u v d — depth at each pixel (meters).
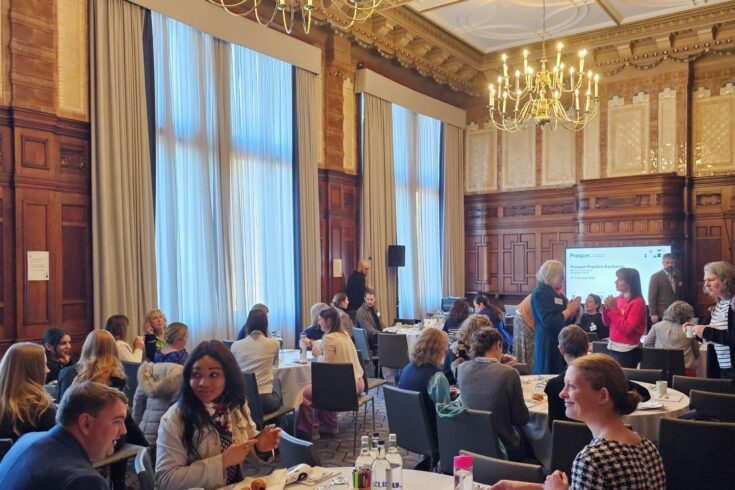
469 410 3.34
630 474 1.79
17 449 1.86
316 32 8.98
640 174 10.52
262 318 5.21
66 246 5.80
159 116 6.65
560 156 11.50
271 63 8.16
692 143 10.24
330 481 2.47
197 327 6.96
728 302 4.04
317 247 8.73
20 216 5.43
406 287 10.82
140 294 6.25
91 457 1.88
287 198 8.39
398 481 2.28
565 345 3.58
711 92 10.10
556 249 11.49
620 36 10.22
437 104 11.58
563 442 2.88
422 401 3.80
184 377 2.52
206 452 2.49
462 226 12.37
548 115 7.34
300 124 8.50
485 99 12.40
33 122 5.53
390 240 10.28
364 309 8.40
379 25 9.36
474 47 11.21
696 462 2.85
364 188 9.71
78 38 5.97
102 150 5.97
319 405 5.08
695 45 9.92
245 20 7.56
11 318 5.39
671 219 9.97
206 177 7.10
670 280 8.73
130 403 4.72
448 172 11.99
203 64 7.15
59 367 4.85
